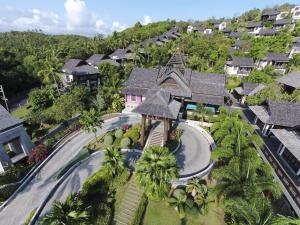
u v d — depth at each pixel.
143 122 31.84
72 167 29.22
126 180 26.33
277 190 20.14
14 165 29.50
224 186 21.36
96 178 25.14
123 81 64.19
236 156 23.98
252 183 20.50
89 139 37.66
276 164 29.72
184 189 25.50
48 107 55.41
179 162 30.23
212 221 22.64
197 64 82.44
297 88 48.25
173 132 36.34
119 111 48.97
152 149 23.11
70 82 69.19
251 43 103.88
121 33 162.00
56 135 37.78
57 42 159.50
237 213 18.62
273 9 161.62
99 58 87.75
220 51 92.62
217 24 153.75
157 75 49.47
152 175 21.56
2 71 67.31
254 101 52.09
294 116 35.09
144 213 23.03
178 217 22.92
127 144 32.50
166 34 138.88
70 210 18.61
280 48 92.94
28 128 42.06
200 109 44.19
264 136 37.97
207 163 30.17
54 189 25.83
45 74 62.00
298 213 22.42
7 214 22.95
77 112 47.66
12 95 70.12
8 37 162.38
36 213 22.33
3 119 30.05
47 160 31.67
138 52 87.19
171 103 32.62
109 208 22.72
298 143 29.22
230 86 69.75
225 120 31.81
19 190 26.05
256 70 80.25
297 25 111.44
